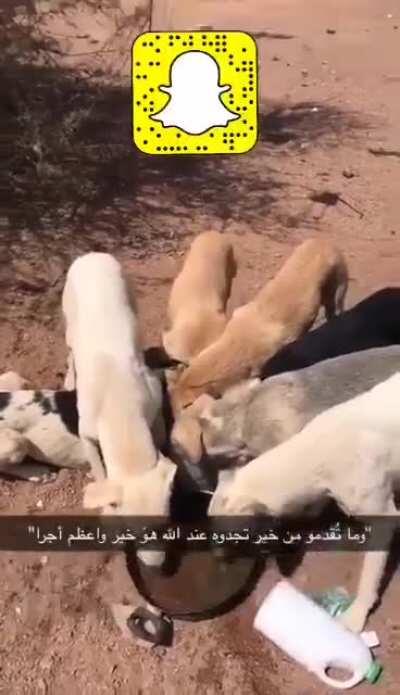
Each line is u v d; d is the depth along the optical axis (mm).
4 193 3096
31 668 1813
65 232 2945
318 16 5328
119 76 3980
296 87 4320
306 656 1813
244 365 2201
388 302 2311
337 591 1952
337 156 3590
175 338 2316
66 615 1903
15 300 2643
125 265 2816
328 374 2070
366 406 1876
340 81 4438
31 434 2119
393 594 1951
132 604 1918
